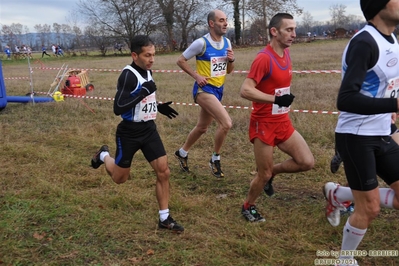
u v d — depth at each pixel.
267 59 3.70
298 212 4.27
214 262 3.39
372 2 2.66
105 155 4.39
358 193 2.91
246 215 4.14
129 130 3.89
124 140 3.92
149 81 3.76
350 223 2.99
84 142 7.17
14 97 11.08
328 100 9.34
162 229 4.00
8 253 3.57
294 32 3.71
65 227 4.05
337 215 3.67
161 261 3.44
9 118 9.36
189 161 6.11
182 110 9.07
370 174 2.85
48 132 8.00
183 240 3.79
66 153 6.54
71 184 5.20
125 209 4.48
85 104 10.15
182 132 7.64
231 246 3.64
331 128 7.03
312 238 3.74
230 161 6.04
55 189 4.95
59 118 9.16
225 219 4.20
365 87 2.74
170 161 6.13
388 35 2.73
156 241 3.78
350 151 2.88
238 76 15.24
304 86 11.61
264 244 3.65
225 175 5.51
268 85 3.81
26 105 10.79
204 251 3.58
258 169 3.97
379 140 2.87
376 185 2.89
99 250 3.64
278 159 5.94
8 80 17.95
